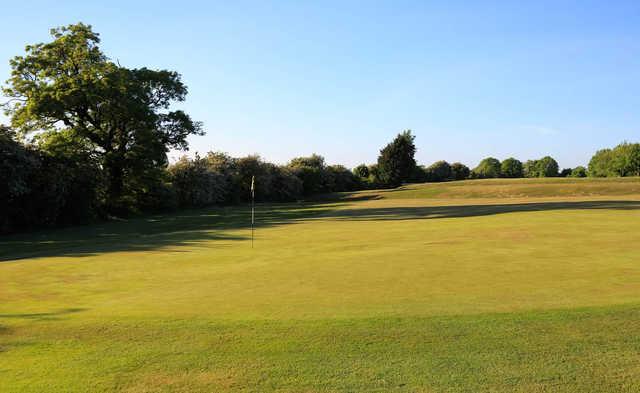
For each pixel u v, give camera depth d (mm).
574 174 172625
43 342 6688
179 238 23484
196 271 12969
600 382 4898
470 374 5168
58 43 40219
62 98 38188
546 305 7930
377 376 5180
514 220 26484
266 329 6941
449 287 9789
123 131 45562
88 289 10859
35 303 9430
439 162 146625
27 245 23422
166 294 9891
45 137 41312
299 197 93812
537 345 5977
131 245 20797
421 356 5730
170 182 60594
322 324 7117
